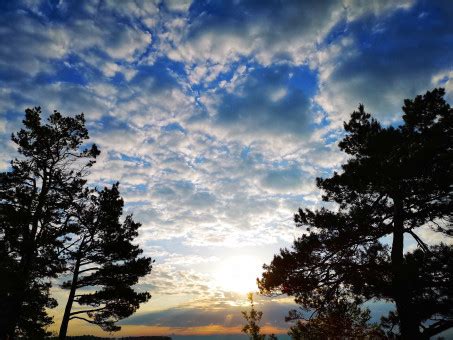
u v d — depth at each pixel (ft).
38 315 53.62
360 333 41.45
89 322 61.26
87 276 62.69
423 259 32.65
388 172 38.45
